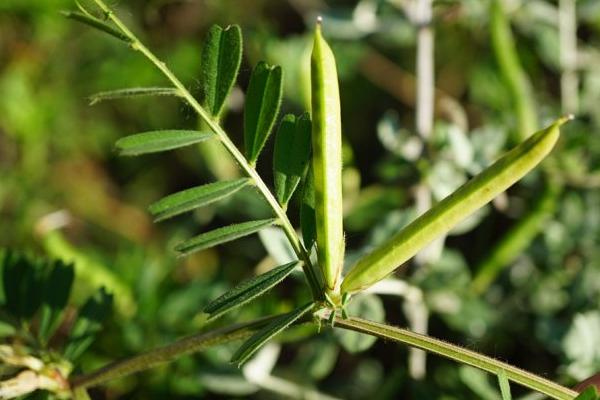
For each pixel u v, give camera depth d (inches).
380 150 20.5
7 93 19.9
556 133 8.7
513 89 15.7
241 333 10.0
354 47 19.5
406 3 17.4
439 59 20.6
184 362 14.8
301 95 16.6
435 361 15.5
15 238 18.4
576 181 16.5
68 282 11.7
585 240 16.8
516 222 15.8
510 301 16.8
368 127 20.8
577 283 16.4
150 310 15.1
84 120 20.7
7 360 10.9
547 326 15.5
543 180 16.5
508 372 9.3
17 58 20.5
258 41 18.4
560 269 16.9
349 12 19.3
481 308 15.7
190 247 9.6
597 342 14.4
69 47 20.6
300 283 16.1
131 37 9.4
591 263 16.6
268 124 9.6
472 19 18.8
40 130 20.0
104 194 20.5
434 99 20.2
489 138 16.0
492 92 18.9
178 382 14.8
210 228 18.8
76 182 20.4
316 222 9.3
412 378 15.1
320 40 8.9
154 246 19.6
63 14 9.4
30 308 11.7
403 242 9.2
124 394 14.7
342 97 21.0
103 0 9.5
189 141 9.7
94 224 20.1
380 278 9.3
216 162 17.0
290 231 9.7
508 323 16.5
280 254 12.8
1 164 19.8
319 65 8.9
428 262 15.6
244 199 17.1
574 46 18.4
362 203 16.6
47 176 20.2
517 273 17.1
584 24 19.7
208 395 15.6
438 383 15.1
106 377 10.8
